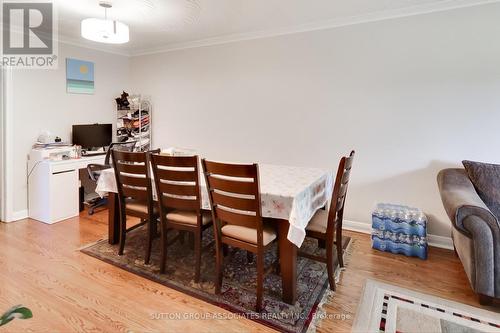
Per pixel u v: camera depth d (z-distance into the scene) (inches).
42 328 68.2
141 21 128.3
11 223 135.9
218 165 74.4
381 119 121.1
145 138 182.2
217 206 79.7
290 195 74.2
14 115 136.6
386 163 121.9
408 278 91.7
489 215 74.1
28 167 142.3
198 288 84.9
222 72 156.2
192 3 107.8
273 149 146.3
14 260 99.9
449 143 110.8
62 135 156.6
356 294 83.2
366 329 69.6
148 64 182.1
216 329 69.1
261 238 74.3
